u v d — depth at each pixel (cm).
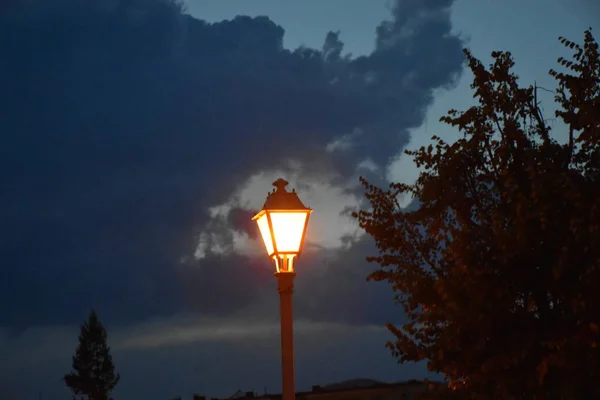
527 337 842
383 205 1164
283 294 992
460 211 1022
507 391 866
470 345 880
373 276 1157
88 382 8119
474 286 859
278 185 1023
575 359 789
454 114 1112
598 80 1046
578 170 1012
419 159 1120
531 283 870
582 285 786
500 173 1025
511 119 1077
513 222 875
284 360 977
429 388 1098
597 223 786
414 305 987
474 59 1112
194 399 3716
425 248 1134
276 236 994
